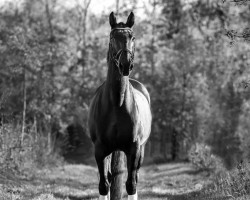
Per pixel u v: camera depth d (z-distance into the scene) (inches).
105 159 271.7
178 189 473.4
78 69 1053.8
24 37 633.0
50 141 700.7
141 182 555.2
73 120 860.0
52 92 789.9
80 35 1221.1
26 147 535.2
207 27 1165.7
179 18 1172.5
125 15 1024.9
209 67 1066.1
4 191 370.3
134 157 266.2
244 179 346.6
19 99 702.5
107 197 277.6
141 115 282.7
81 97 969.5
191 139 899.4
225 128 900.0
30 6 1240.2
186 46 1015.6
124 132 260.4
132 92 267.4
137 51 1071.6
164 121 978.7
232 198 325.7
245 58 1008.9
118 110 257.0
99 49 1051.3
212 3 1127.6
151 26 1114.1
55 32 1154.7
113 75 251.9
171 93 964.6
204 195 369.7
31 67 666.8
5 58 666.8
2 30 726.5
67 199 369.1
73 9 1272.1
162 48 1093.1
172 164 807.1
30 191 391.9
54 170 609.9
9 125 525.3
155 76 1022.4
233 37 351.3
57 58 840.9
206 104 968.9
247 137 742.5
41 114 734.5
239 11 1059.3
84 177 576.1
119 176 281.3
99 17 1154.7
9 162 475.8
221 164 553.0
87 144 847.7
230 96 961.5
